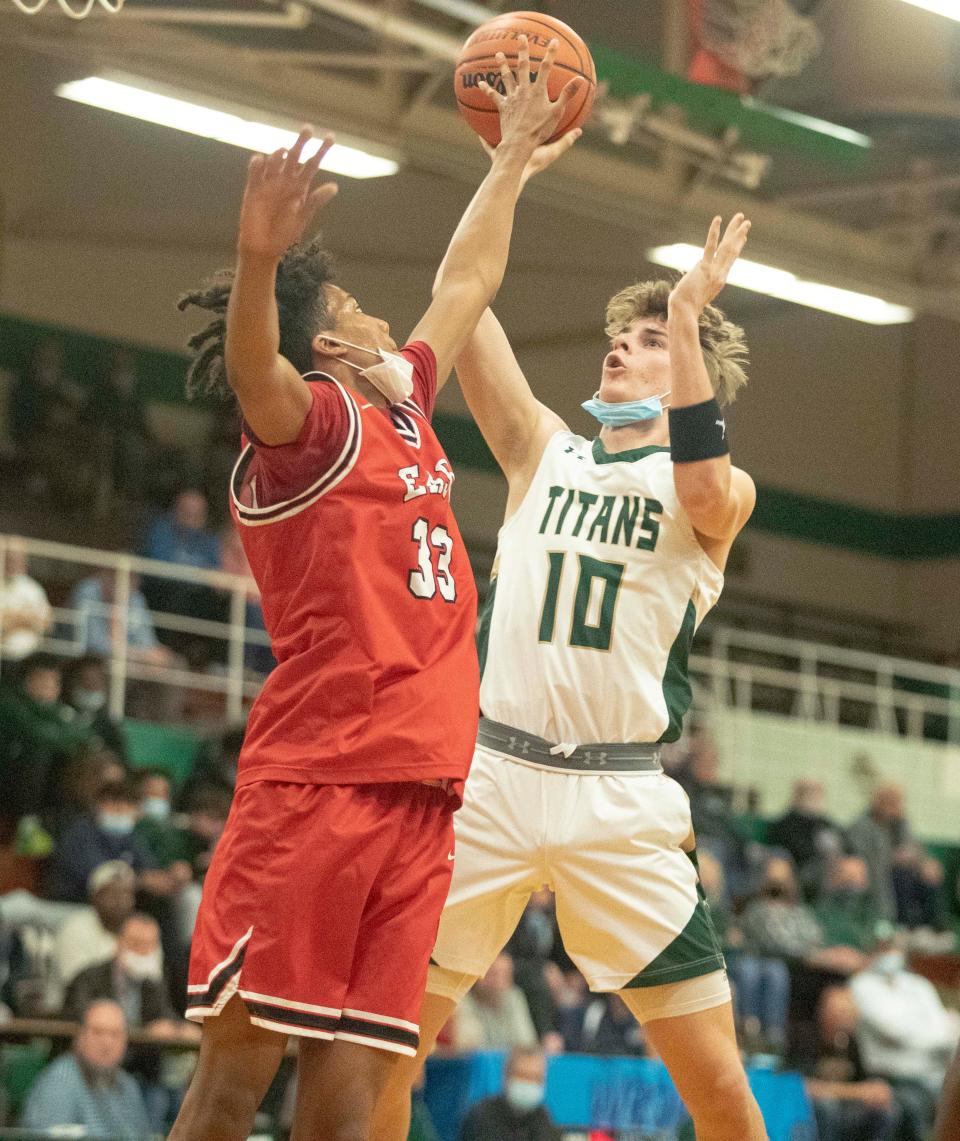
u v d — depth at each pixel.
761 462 28.14
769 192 21.27
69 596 20.55
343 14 15.42
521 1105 11.96
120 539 21.48
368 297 23.34
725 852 17.77
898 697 26.31
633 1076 12.66
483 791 5.32
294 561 4.35
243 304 3.99
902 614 29.52
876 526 29.38
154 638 19.77
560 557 5.46
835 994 15.61
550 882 5.36
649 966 5.25
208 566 20.25
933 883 20.34
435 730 4.29
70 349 22.44
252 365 4.04
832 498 28.84
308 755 4.25
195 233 23.22
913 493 29.61
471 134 17.36
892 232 20.98
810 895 18.62
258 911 4.18
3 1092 11.77
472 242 4.94
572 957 5.42
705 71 17.00
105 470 21.55
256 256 3.96
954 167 21.14
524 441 5.75
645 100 16.67
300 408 4.20
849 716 27.20
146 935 12.53
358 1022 4.16
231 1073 4.21
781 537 28.28
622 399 5.62
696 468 5.21
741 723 23.11
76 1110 10.81
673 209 18.45
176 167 23.00
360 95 16.66
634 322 5.72
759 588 27.94
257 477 4.42
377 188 23.48
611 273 24.33
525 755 5.33
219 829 15.16
